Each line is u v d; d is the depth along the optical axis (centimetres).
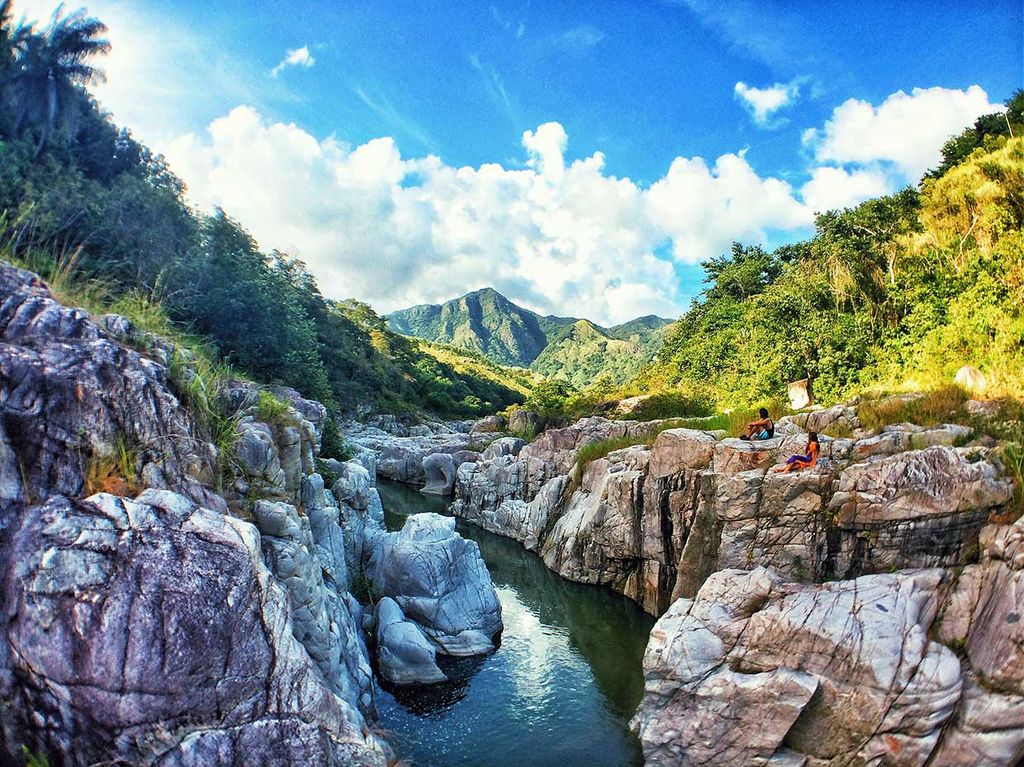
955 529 1220
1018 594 944
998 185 2789
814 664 1046
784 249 6481
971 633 998
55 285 1057
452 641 1677
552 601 2155
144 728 655
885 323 2884
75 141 3566
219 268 3262
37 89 3219
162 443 909
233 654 717
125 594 675
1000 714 902
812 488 1430
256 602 766
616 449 2683
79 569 672
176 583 703
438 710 1373
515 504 3238
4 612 670
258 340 3297
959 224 2906
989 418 1445
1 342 793
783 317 3662
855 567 1354
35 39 3297
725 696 1088
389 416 7838
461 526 3416
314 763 746
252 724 715
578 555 2414
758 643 1116
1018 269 2198
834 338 3017
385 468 4925
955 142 4528
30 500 726
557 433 3412
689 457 1927
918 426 1512
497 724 1322
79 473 782
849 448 1484
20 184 2464
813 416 1800
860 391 2664
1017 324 1986
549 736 1281
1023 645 902
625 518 2145
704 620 1202
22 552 677
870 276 3130
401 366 10881
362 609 1667
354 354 8706
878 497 1326
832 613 1076
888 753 959
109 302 1295
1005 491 1185
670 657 1173
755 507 1489
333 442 2453
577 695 1464
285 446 1356
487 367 19888
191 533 755
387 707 1370
